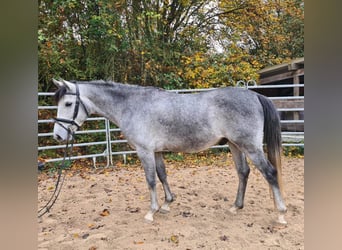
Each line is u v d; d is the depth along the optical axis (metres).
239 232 2.73
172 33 8.10
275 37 9.89
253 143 2.76
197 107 2.83
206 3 8.55
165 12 7.92
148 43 7.18
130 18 7.02
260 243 2.52
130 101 2.97
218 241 2.57
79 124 3.00
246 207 3.38
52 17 6.13
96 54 6.74
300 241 2.53
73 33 6.61
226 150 6.90
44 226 2.97
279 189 2.82
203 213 3.22
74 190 4.19
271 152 2.84
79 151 6.45
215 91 2.92
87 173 5.25
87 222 3.05
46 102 6.28
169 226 2.88
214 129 2.83
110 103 3.00
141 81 7.23
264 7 9.20
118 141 5.83
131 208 3.43
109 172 5.30
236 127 2.76
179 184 4.38
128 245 2.52
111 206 3.51
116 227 2.89
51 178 4.89
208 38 8.95
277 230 2.75
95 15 6.43
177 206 3.43
